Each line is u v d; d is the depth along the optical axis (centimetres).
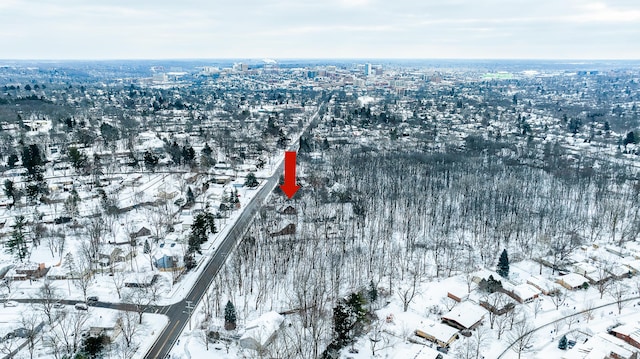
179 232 18762
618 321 12788
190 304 13250
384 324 12519
